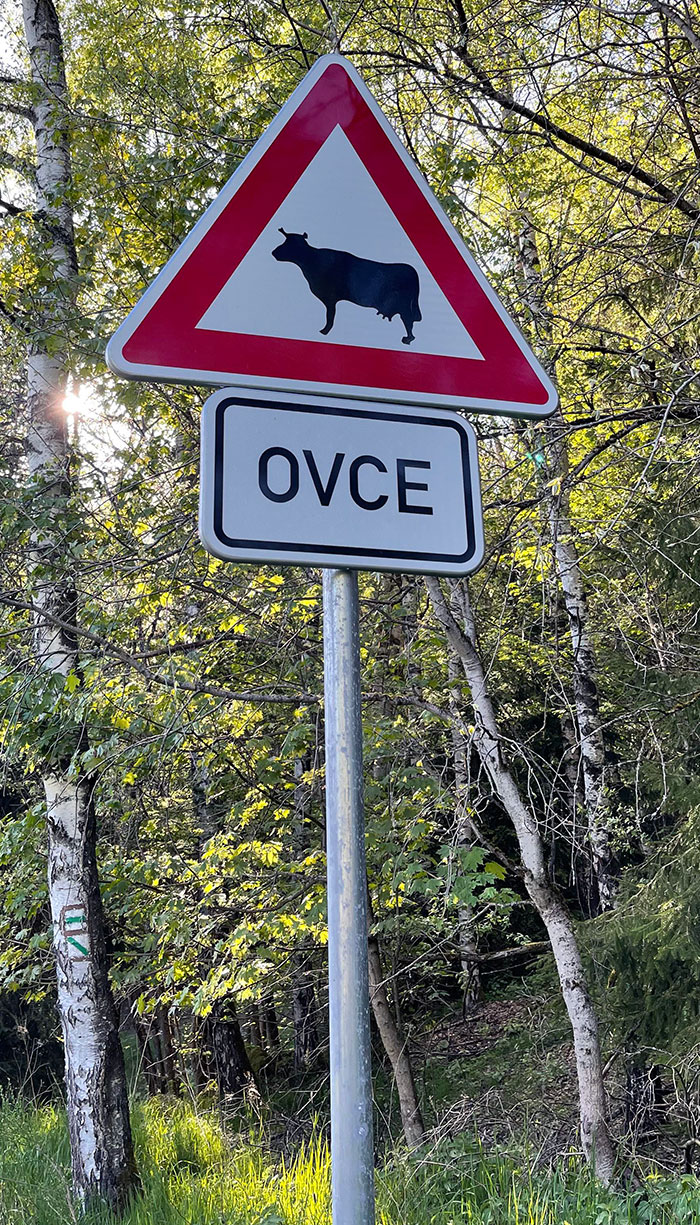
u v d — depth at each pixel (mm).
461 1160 5570
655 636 5578
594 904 10836
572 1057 9758
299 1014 11281
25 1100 11203
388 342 1714
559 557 5527
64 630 7289
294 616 7328
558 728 9359
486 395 1747
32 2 8359
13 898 8516
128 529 6652
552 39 4984
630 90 5297
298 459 1610
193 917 8086
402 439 1673
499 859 7238
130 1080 13953
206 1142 8359
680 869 7797
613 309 5684
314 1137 7125
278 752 8703
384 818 7328
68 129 6914
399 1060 9109
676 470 5527
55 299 6625
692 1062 6926
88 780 7719
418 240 1759
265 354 1649
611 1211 4422
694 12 5207
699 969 7395
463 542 1663
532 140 5594
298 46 5918
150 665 6824
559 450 5492
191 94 6742
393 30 5168
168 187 6707
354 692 1527
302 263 1697
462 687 7570
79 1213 6352
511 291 5453
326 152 1741
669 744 7746
